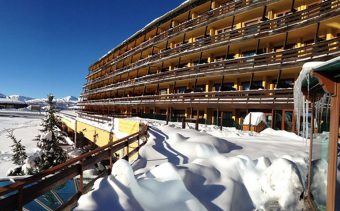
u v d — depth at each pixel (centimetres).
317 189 555
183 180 574
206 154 858
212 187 593
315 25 1906
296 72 2152
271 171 625
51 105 2653
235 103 2372
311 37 2084
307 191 605
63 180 464
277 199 598
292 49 1967
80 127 3888
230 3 2581
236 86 2627
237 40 2408
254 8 2339
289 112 2042
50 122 2562
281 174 609
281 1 2167
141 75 4519
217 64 2631
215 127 2241
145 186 543
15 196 344
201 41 2833
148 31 4053
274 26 2175
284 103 1997
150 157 871
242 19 2609
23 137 4553
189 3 3080
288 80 2228
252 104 2233
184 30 3106
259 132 1902
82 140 3659
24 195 360
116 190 510
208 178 623
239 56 2609
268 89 2169
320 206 532
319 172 554
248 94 2398
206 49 2727
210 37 2712
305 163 740
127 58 4672
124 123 1881
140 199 503
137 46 4247
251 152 950
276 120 2145
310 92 637
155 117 3434
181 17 3441
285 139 1445
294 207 584
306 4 2122
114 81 5534
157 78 3494
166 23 3669
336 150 436
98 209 459
